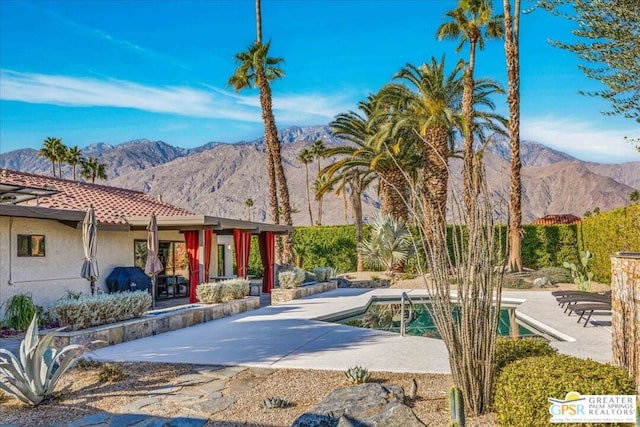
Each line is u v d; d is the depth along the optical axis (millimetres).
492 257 5582
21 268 14094
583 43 6812
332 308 16125
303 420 5305
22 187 13914
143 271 19188
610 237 21938
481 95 27594
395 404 5273
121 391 6875
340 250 31547
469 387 5527
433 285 5809
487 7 24688
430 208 5711
